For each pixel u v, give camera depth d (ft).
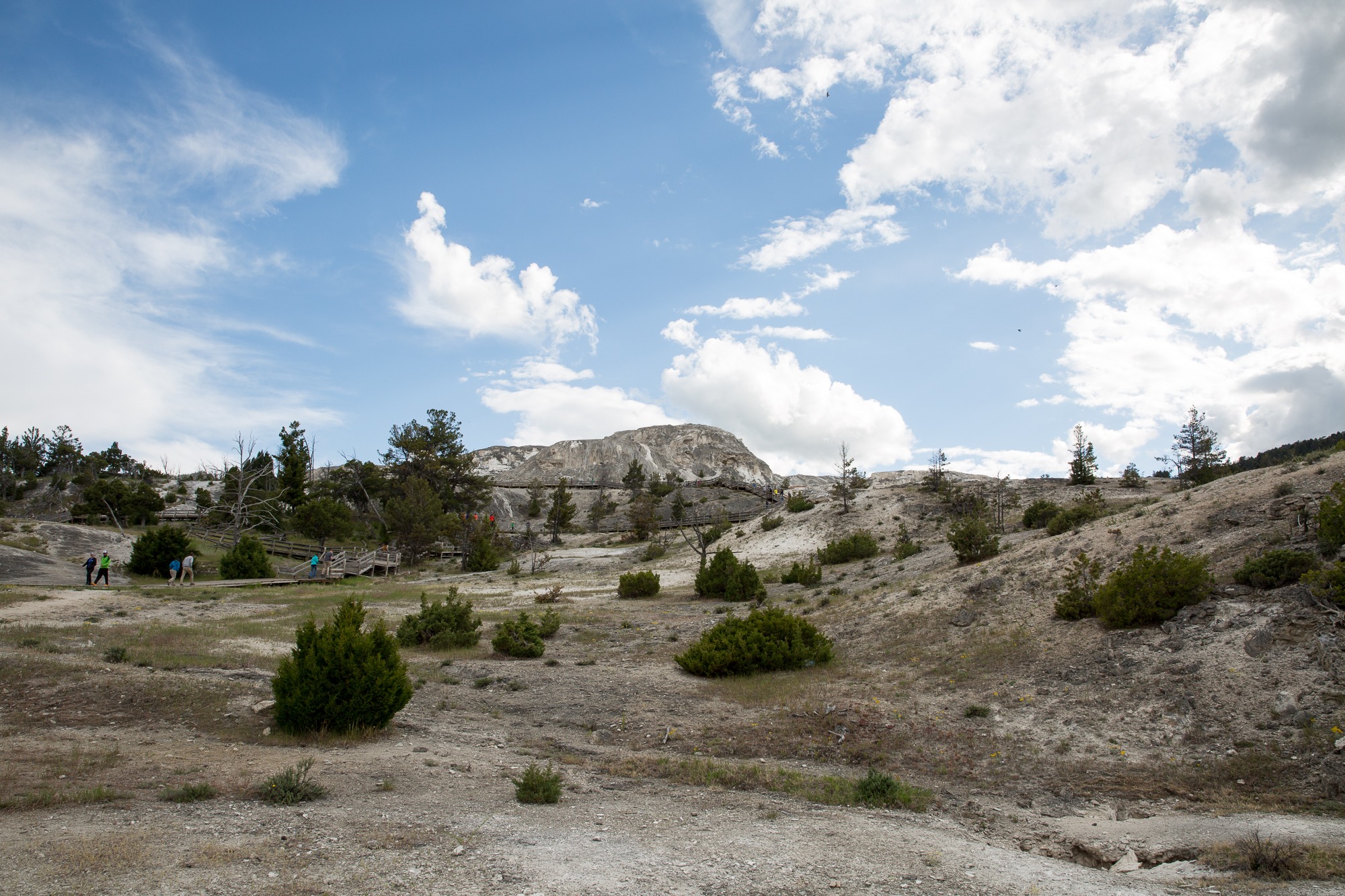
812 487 353.10
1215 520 60.70
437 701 45.57
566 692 48.88
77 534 135.03
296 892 16.89
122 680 40.42
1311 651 37.52
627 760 35.24
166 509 206.28
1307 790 28.78
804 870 20.58
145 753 29.78
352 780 28.07
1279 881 20.59
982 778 33.86
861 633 63.93
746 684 50.52
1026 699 42.60
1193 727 35.35
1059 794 31.35
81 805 22.56
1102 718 38.45
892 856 22.29
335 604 87.97
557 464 406.62
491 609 91.09
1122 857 23.73
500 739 38.50
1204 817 27.27
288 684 35.53
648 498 239.50
